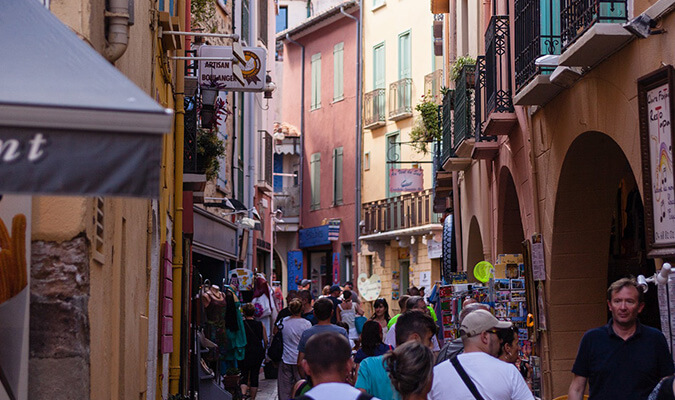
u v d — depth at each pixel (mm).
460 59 19000
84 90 3908
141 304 9938
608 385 6637
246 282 22734
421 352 5184
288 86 47281
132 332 8930
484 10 18609
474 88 18125
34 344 5902
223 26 22938
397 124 38375
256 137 30281
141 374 9828
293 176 46219
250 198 26875
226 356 16844
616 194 12648
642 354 6605
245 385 17375
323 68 44250
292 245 46188
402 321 7336
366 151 40344
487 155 16969
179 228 13859
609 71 9656
